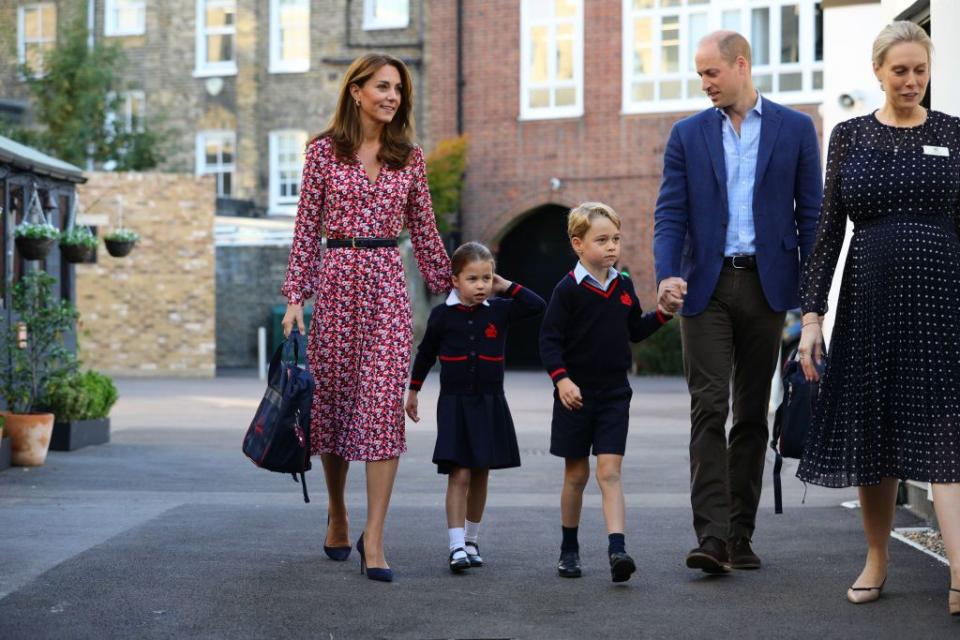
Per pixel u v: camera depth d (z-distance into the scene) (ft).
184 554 27.20
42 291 47.39
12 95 127.75
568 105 116.67
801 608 21.81
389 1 123.44
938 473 20.83
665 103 113.29
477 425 26.17
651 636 19.92
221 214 125.18
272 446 24.97
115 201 109.29
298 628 20.58
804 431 24.38
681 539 29.37
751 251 25.11
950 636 19.69
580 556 27.17
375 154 25.71
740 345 25.50
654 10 113.39
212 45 130.93
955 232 21.77
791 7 108.99
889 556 26.50
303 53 128.26
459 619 21.18
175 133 124.98
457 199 117.70
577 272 24.67
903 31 21.49
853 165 21.83
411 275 112.47
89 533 29.96
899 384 21.33
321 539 29.30
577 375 24.76
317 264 26.09
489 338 26.63
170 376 109.70
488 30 118.52
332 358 25.58
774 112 25.43
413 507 34.76
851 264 22.00
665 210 25.72
